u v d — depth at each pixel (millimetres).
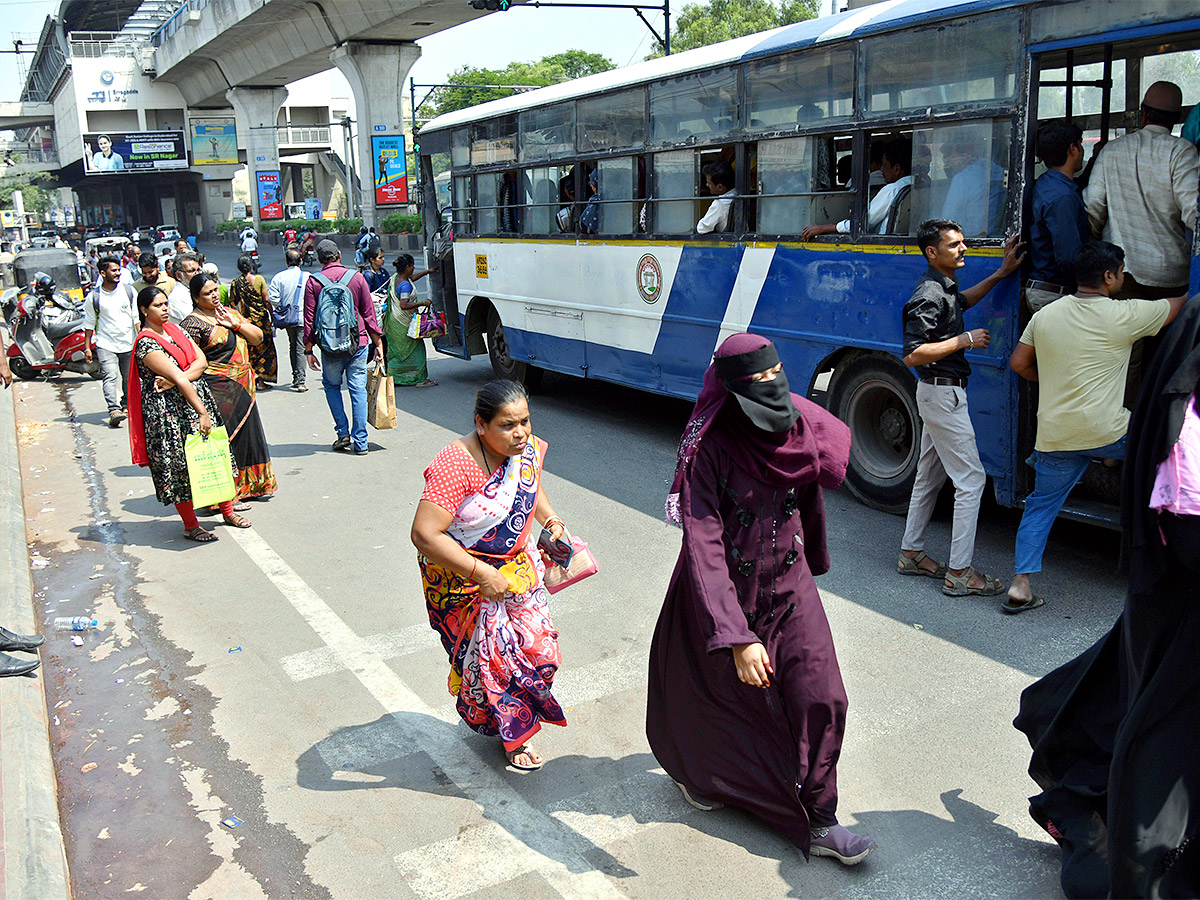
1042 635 4758
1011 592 5000
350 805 3664
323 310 8617
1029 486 5711
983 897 3008
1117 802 2582
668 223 8211
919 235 5172
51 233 61000
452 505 3455
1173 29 4688
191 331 6992
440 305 12852
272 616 5461
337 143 76125
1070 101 6250
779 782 3143
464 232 11828
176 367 6465
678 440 9055
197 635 5258
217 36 46375
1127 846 2547
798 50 6645
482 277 11523
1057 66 6297
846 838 3164
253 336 7312
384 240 41969
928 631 4867
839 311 6629
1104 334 4539
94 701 4590
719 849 3295
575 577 3730
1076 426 4645
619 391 11516
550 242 9945
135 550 6668
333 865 3320
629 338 8922
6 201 82250
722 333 7750
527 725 3732
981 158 5609
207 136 70375
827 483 3082
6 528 6973
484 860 3305
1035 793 3521
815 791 3135
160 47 61312
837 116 6473
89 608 5703
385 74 40594
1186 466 2424
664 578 5754
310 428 10148
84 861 3414
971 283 5719
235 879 3275
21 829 3434
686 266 8023
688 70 7637
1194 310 2498
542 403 10953
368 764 3947
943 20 5668
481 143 11102
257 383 12383
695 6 60594
